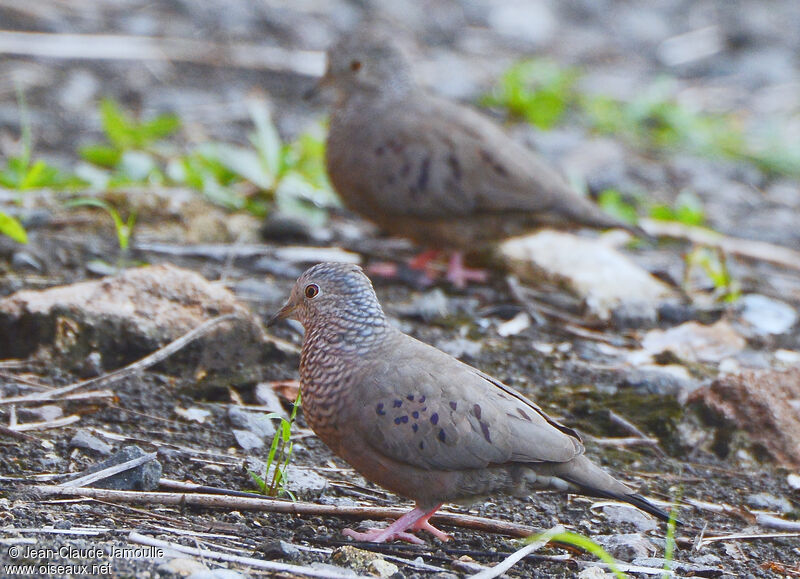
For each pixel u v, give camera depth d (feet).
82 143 53.16
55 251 39.37
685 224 50.70
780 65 80.64
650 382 34.53
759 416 32.09
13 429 27.63
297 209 46.75
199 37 68.23
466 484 24.53
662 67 79.05
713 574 24.59
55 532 23.00
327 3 77.05
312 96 44.19
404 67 42.88
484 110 65.57
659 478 30.17
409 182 41.01
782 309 42.52
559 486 24.75
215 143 54.80
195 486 25.85
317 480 27.22
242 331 32.76
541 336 38.29
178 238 43.11
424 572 23.54
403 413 24.20
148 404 30.30
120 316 32.01
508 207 40.88
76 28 65.00
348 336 25.35
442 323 38.68
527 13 83.92
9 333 31.71
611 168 59.57
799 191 61.57
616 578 23.71
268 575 22.26
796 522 27.96
